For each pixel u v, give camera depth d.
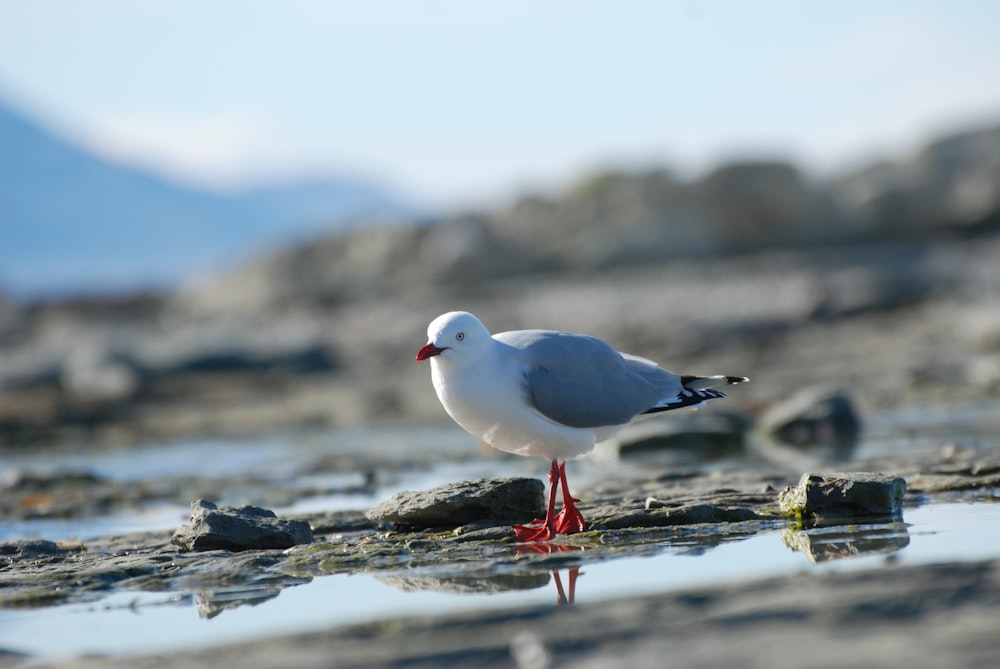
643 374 9.36
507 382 8.46
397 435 19.61
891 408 17.97
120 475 16.00
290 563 7.98
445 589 6.83
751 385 22.80
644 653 4.94
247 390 29.95
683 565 7.02
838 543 7.49
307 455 17.25
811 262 59.03
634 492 10.71
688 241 70.00
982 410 16.73
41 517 12.05
